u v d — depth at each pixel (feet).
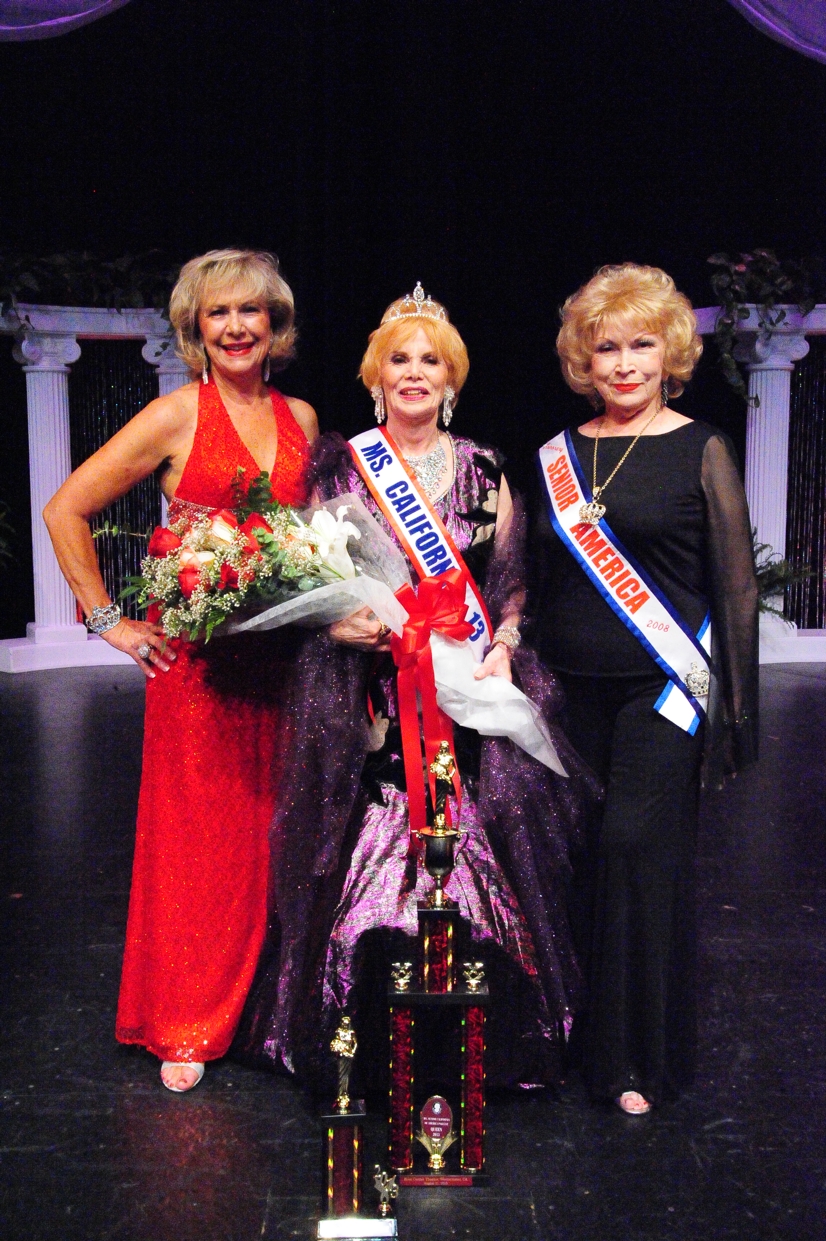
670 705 7.79
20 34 20.29
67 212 23.86
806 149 22.81
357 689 7.93
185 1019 8.39
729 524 7.72
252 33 22.71
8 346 25.18
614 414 8.09
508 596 8.18
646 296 7.68
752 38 22.09
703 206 23.09
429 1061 7.64
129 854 12.89
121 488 8.39
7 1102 7.98
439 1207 6.88
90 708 20.04
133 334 23.35
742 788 15.43
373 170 22.25
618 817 7.77
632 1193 7.00
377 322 22.68
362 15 21.74
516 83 22.11
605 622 7.97
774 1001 9.45
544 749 7.82
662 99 22.44
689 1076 8.04
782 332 23.16
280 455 8.54
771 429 23.63
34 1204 6.88
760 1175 7.17
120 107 23.29
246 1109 7.91
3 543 24.06
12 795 15.08
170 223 23.86
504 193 22.49
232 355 8.28
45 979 9.87
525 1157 7.36
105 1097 8.05
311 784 7.97
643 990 7.77
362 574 7.55
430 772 7.48
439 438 8.31
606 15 21.93
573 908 8.40
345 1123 6.50
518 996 7.68
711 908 11.43
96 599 8.34
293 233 23.57
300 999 7.92
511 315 22.93
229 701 8.40
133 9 22.57
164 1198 6.94
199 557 7.39
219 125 23.30
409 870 7.72
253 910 8.55
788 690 21.30
